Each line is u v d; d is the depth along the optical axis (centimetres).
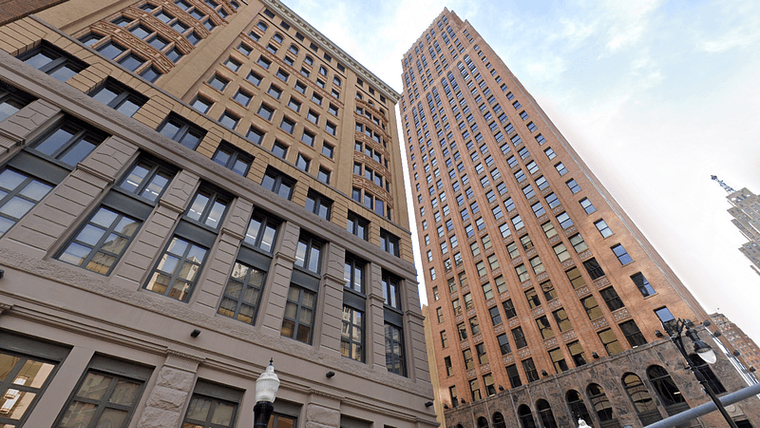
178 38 2066
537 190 4881
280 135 2167
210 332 1130
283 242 1582
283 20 3338
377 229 2175
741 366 2850
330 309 1545
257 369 1158
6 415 750
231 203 1548
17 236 937
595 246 3947
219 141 1738
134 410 897
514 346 4078
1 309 817
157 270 1178
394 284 2023
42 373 836
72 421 810
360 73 3725
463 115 6988
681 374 2866
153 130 1462
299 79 2803
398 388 1516
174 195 1345
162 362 998
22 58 1343
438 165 6906
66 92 1295
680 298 3173
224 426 1030
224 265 1319
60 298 919
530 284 4297
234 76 2256
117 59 1695
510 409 3738
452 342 4772
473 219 5525
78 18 1661
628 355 3172
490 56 7312
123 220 1202
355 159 2605
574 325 3681
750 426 2552
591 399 3259
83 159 1238
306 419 1183
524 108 5841
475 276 5003
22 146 1103
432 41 9969
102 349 920
